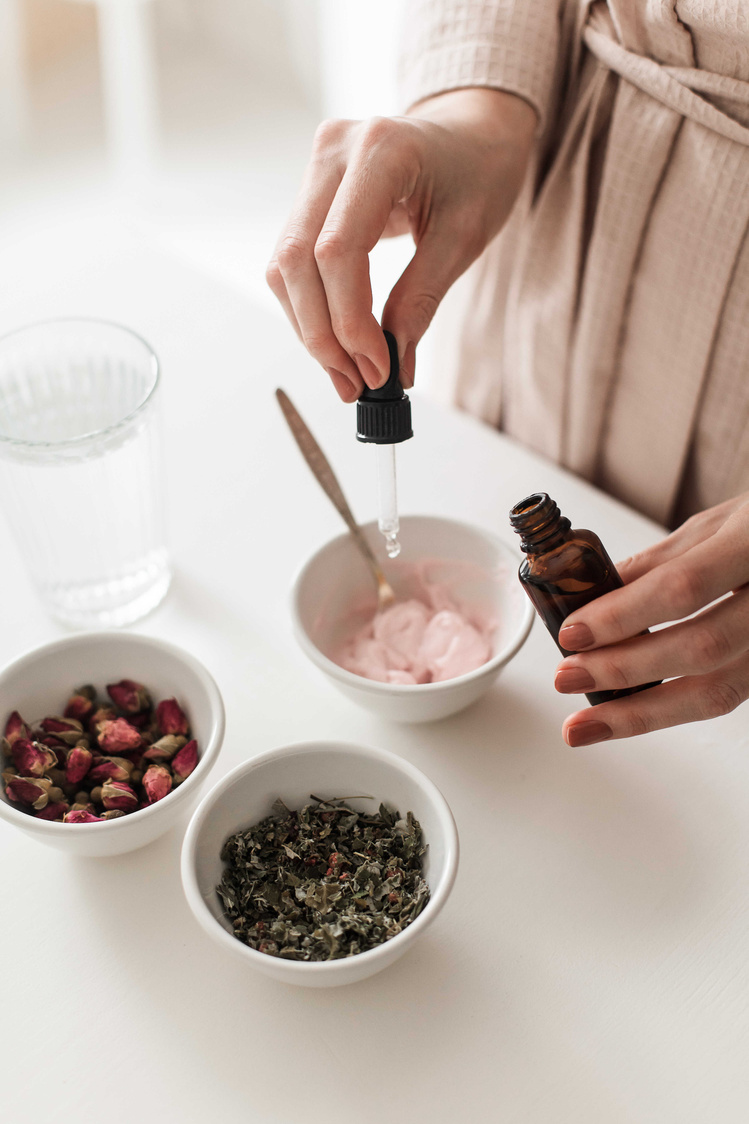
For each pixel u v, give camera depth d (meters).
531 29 0.61
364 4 1.74
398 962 0.47
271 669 0.57
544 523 0.45
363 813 0.49
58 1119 0.43
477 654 0.55
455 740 0.54
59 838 0.46
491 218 0.58
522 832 0.50
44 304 0.81
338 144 0.52
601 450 0.71
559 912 0.48
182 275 0.84
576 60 0.62
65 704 0.53
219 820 0.47
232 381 0.75
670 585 0.43
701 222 0.59
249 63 2.50
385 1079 0.44
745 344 0.61
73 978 0.47
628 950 0.47
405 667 0.55
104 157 2.19
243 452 0.70
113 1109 0.43
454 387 0.77
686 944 0.47
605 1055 0.44
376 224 0.49
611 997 0.45
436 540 0.58
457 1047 0.44
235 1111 0.43
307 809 0.48
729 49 0.56
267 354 0.77
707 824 0.50
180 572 0.62
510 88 0.60
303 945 0.44
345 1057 0.44
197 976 0.46
